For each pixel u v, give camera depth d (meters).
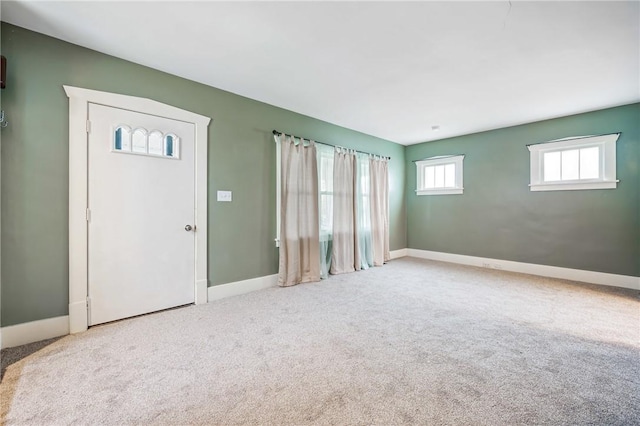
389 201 5.42
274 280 3.63
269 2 1.78
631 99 3.32
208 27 2.05
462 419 1.36
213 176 3.09
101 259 2.40
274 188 3.64
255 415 1.39
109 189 2.43
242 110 3.32
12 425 1.32
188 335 2.24
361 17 1.92
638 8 1.80
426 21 1.96
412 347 2.06
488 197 4.68
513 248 4.41
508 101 3.41
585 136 3.74
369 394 1.55
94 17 1.94
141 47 2.31
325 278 3.99
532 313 2.70
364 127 4.54
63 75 2.22
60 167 2.21
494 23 1.98
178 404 1.47
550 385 1.62
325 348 2.04
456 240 5.08
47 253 2.16
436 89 3.10
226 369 1.78
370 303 2.98
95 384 1.62
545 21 1.95
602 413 1.40
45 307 2.16
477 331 2.32
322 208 4.13
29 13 1.89
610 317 2.60
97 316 2.38
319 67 2.63
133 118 2.55
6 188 2.01
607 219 3.62
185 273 2.89
